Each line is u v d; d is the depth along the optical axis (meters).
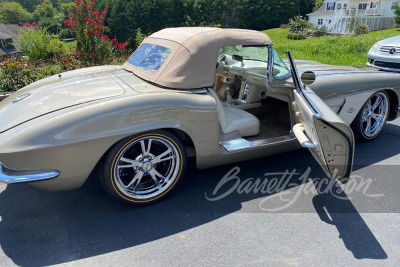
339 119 2.79
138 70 3.39
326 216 2.97
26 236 2.64
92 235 2.66
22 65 6.58
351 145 2.82
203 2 73.38
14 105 2.88
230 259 2.44
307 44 14.88
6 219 2.85
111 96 2.77
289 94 3.66
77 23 7.36
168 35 3.52
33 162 2.40
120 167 2.78
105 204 3.07
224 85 4.68
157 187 3.06
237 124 3.54
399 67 7.86
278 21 78.19
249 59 4.08
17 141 2.36
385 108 4.52
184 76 3.02
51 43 7.68
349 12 43.94
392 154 4.24
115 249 2.51
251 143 3.40
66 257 2.43
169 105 2.77
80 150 2.49
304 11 84.75
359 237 2.71
